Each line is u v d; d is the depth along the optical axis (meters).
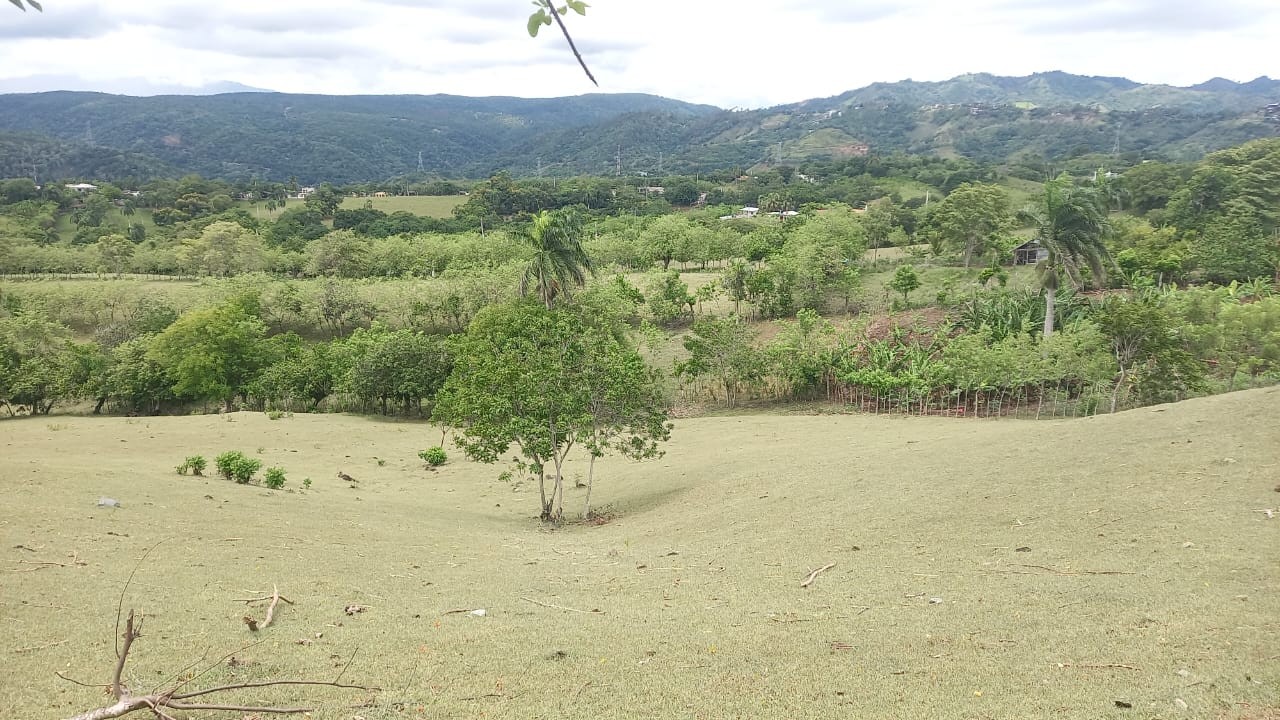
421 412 52.94
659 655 10.83
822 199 162.75
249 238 103.75
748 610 13.13
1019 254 82.94
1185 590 11.98
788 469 27.30
